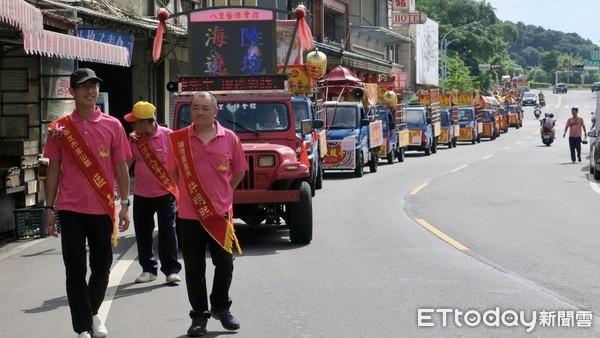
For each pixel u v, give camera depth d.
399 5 68.19
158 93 29.70
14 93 17.59
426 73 80.56
